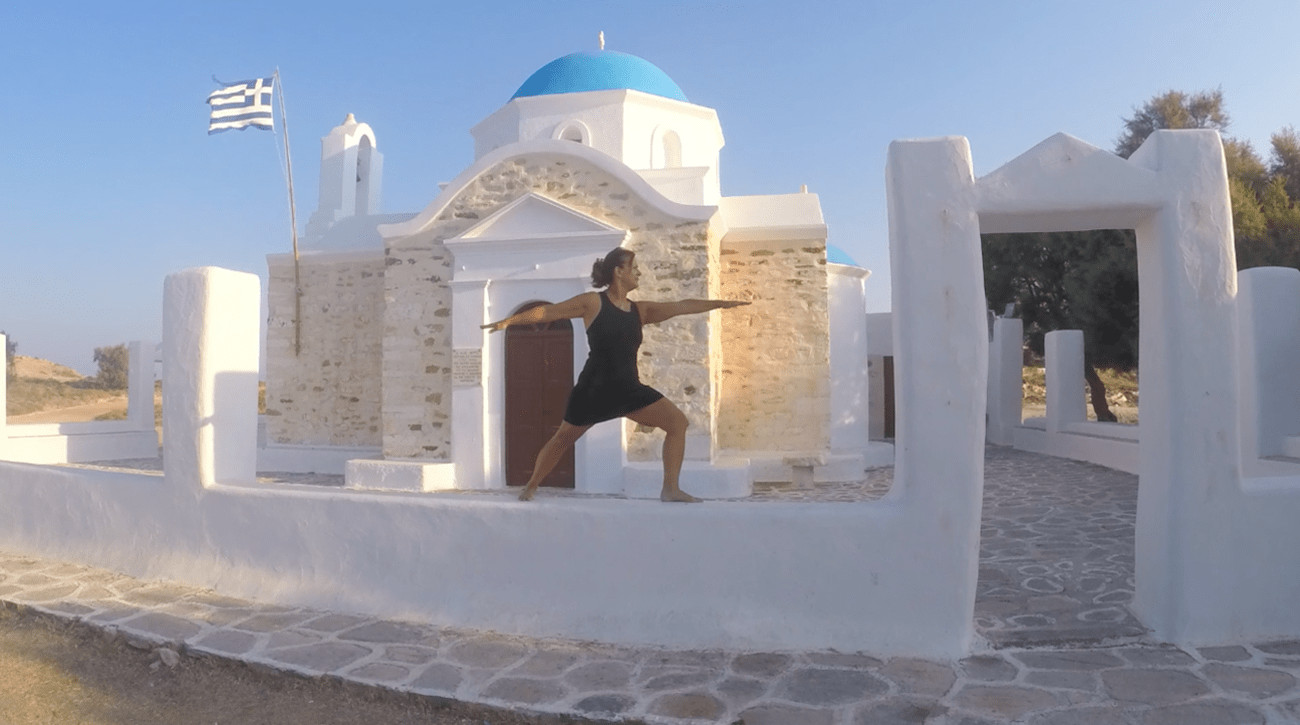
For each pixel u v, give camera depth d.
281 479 13.67
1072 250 19.09
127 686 4.52
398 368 12.91
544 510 4.98
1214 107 22.58
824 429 13.35
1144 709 3.69
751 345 13.58
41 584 6.05
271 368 15.14
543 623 4.88
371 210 16.81
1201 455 4.46
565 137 15.23
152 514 6.34
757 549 4.65
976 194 4.49
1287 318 8.85
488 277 12.20
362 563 5.41
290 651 4.62
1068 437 15.66
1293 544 4.56
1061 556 6.84
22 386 37.53
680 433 4.88
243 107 15.32
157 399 31.33
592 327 4.54
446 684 4.15
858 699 3.88
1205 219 4.46
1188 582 4.47
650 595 4.77
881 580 4.52
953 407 4.44
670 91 16.53
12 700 4.36
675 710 3.79
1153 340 4.66
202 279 6.18
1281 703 3.70
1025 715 3.67
